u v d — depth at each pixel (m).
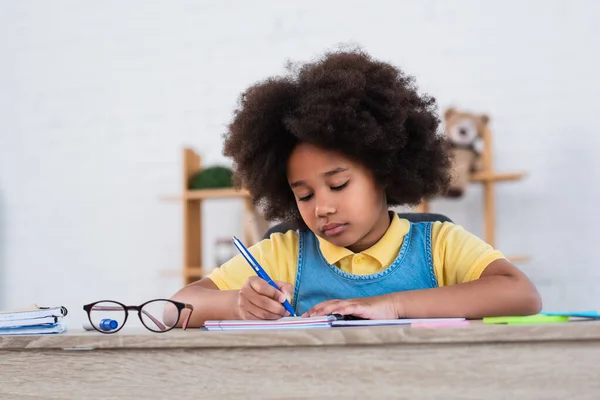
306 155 1.04
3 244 3.45
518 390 0.68
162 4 3.36
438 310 0.93
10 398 0.80
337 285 1.18
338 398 0.71
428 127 1.18
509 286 0.96
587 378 0.67
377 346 0.71
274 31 3.21
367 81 1.09
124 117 3.37
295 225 1.30
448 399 0.69
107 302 0.91
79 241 3.37
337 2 3.12
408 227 1.23
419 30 3.01
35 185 3.44
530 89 2.88
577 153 2.83
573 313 0.87
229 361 0.74
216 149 3.26
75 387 0.78
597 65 2.82
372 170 1.07
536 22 2.89
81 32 3.45
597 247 2.79
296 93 1.12
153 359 0.76
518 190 2.88
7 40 3.52
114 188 3.36
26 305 3.40
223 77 3.27
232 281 1.21
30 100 3.47
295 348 0.72
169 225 3.28
